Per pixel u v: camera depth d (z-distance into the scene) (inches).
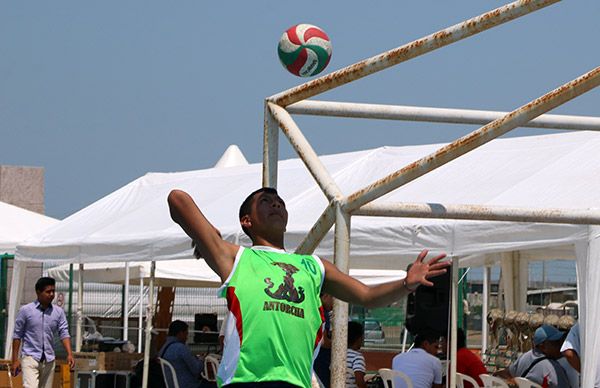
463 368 569.6
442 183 624.7
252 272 215.0
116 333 1119.0
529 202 546.9
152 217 759.1
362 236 565.0
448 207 274.2
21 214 1077.8
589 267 482.6
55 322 746.2
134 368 757.3
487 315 918.4
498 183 592.1
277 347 210.7
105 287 1211.2
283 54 295.4
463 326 895.1
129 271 1027.9
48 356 741.9
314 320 215.9
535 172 585.0
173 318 1146.0
